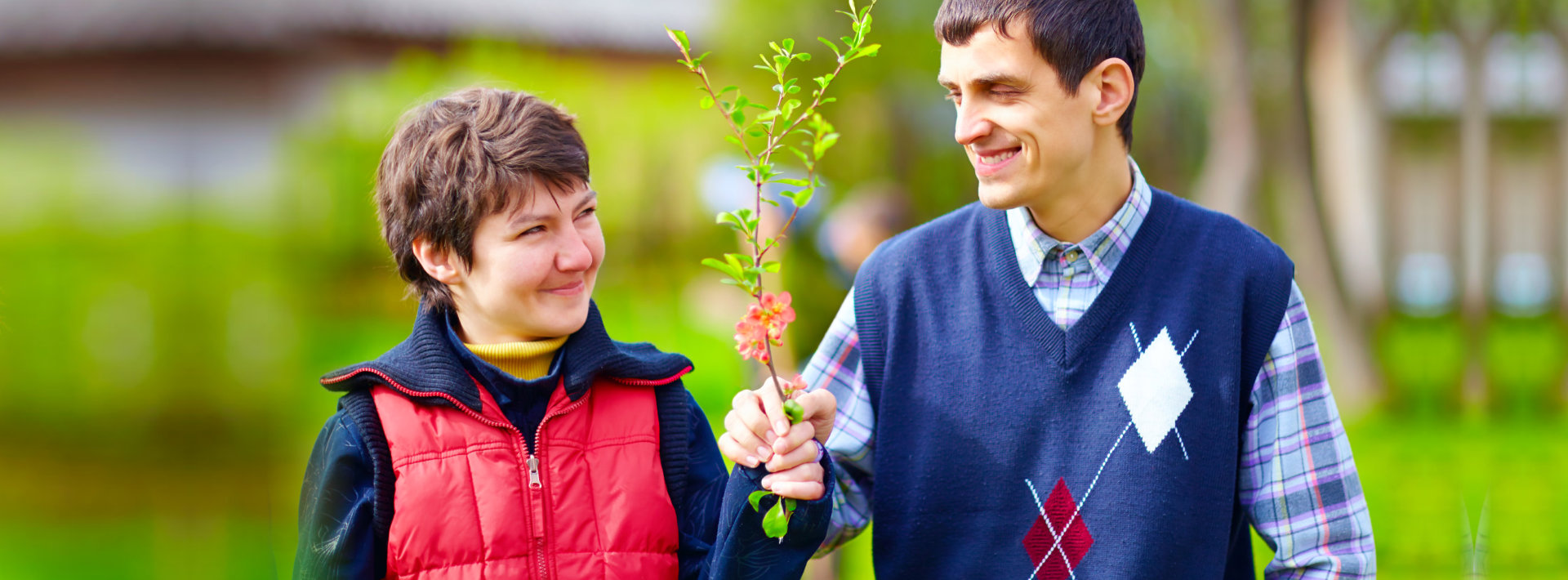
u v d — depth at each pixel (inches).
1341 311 290.2
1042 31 57.2
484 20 494.6
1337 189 299.0
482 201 57.9
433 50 494.6
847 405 69.3
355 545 58.1
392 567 58.5
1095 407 62.7
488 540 58.2
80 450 237.1
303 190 367.6
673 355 66.4
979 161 60.9
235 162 356.5
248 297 294.0
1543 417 263.4
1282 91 293.9
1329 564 62.7
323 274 367.2
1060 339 63.3
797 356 128.0
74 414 248.7
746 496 58.1
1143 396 62.1
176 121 362.9
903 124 385.1
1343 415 278.7
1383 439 246.4
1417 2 269.6
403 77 394.0
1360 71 292.8
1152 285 64.0
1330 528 63.3
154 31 377.1
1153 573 60.6
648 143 405.7
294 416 259.8
